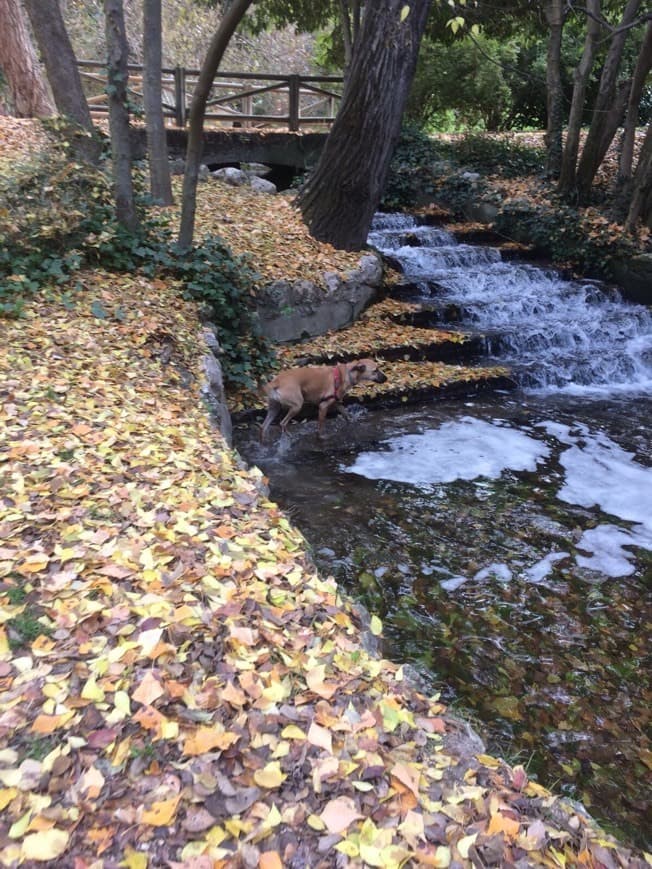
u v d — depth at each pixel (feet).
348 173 33.17
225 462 14.14
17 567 9.33
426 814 6.38
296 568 10.53
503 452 23.07
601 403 28.37
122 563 9.73
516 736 11.44
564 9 45.62
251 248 31.40
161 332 20.88
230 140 47.16
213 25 91.20
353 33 51.55
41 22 29.89
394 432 24.38
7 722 6.89
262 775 6.57
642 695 12.53
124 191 25.66
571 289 38.42
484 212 46.85
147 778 6.45
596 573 16.24
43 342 18.52
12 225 22.67
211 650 8.22
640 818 10.12
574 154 44.47
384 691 8.22
